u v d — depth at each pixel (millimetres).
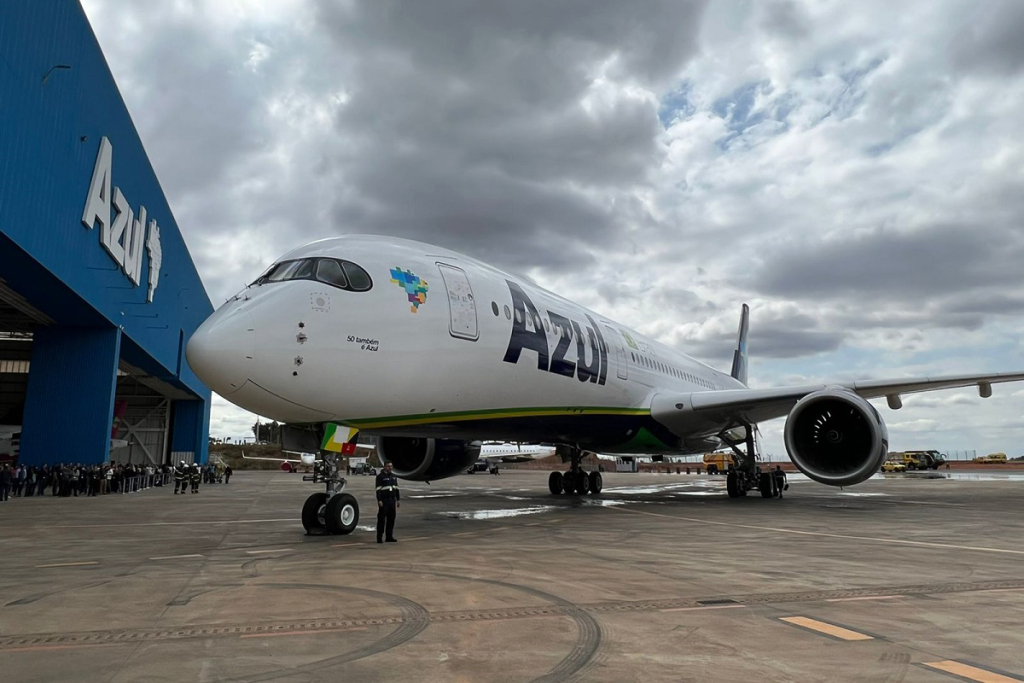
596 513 14406
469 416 12453
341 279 10297
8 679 3576
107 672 3697
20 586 6328
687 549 8656
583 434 16828
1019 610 5125
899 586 6109
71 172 19625
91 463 24266
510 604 5395
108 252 23328
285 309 9523
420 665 3795
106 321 24047
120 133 24234
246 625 4762
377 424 10914
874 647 4121
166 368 35375
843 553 8266
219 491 27203
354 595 5777
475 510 15125
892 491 26469
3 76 15359
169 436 50000
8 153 15656
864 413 14133
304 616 5027
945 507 16625
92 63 21062
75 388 24484
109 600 5652
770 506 16812
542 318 14297
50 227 18188
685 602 5441
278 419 10000
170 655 4027
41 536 10750
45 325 24625
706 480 43219
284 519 13703
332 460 10570
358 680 3539
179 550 8883
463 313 11891
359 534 10516
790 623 4734
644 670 3686
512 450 70062
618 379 17016
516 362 13078
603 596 5691
